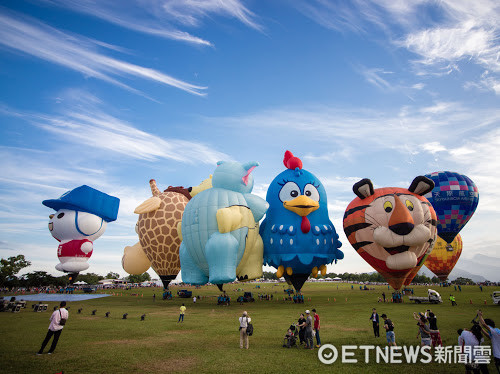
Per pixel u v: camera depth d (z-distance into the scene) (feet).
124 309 80.69
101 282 251.39
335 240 94.79
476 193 111.14
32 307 78.74
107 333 46.19
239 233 84.94
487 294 116.37
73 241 135.13
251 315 67.51
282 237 89.92
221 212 81.20
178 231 97.55
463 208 109.81
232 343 39.78
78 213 135.33
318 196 94.22
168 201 117.39
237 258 85.71
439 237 120.67
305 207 88.84
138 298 120.37
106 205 141.69
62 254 134.10
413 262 83.51
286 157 100.27
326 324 53.57
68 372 27.78
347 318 60.49
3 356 32.19
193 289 209.36
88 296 125.90
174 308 83.41
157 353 34.53
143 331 48.03
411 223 80.07
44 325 50.90
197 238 85.51
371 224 85.66
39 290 175.63
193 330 49.03
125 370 28.66
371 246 86.12
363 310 73.51
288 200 92.68
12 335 42.83
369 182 86.84
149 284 260.42
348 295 126.21
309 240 89.61
